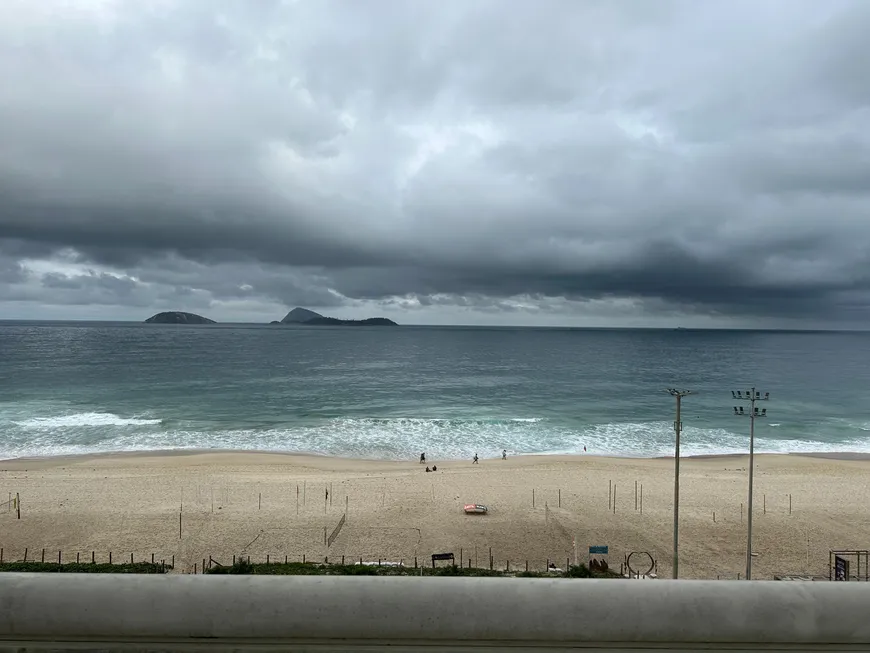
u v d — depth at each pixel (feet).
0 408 217.36
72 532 84.17
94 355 465.88
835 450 167.73
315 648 7.23
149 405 229.25
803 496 107.34
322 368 395.14
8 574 7.54
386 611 7.25
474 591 7.36
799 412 233.76
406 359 487.20
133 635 7.27
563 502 101.81
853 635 7.18
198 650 7.22
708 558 78.18
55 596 7.28
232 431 182.60
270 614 7.25
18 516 89.66
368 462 145.48
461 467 137.59
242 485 111.86
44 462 139.64
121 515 91.40
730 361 499.92
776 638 7.20
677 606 7.25
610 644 7.23
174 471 126.31
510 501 102.12
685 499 104.58
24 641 7.26
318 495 105.09
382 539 83.15
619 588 7.42
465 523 90.17
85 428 183.62
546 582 7.52
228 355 498.69
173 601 7.29
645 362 479.41
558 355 557.74
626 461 146.92
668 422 207.92
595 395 275.80
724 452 163.12
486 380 335.06
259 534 84.12
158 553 76.89
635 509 98.17
